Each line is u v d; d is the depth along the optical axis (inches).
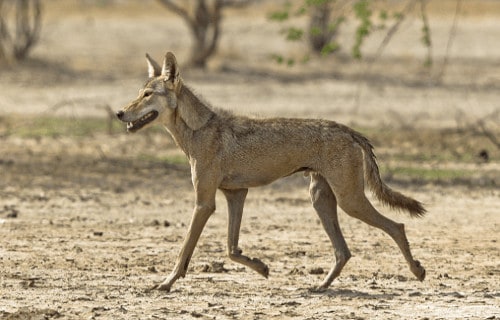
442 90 4399.6
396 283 1552.7
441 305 1395.2
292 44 5935.0
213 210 1470.2
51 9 7440.9
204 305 1387.8
